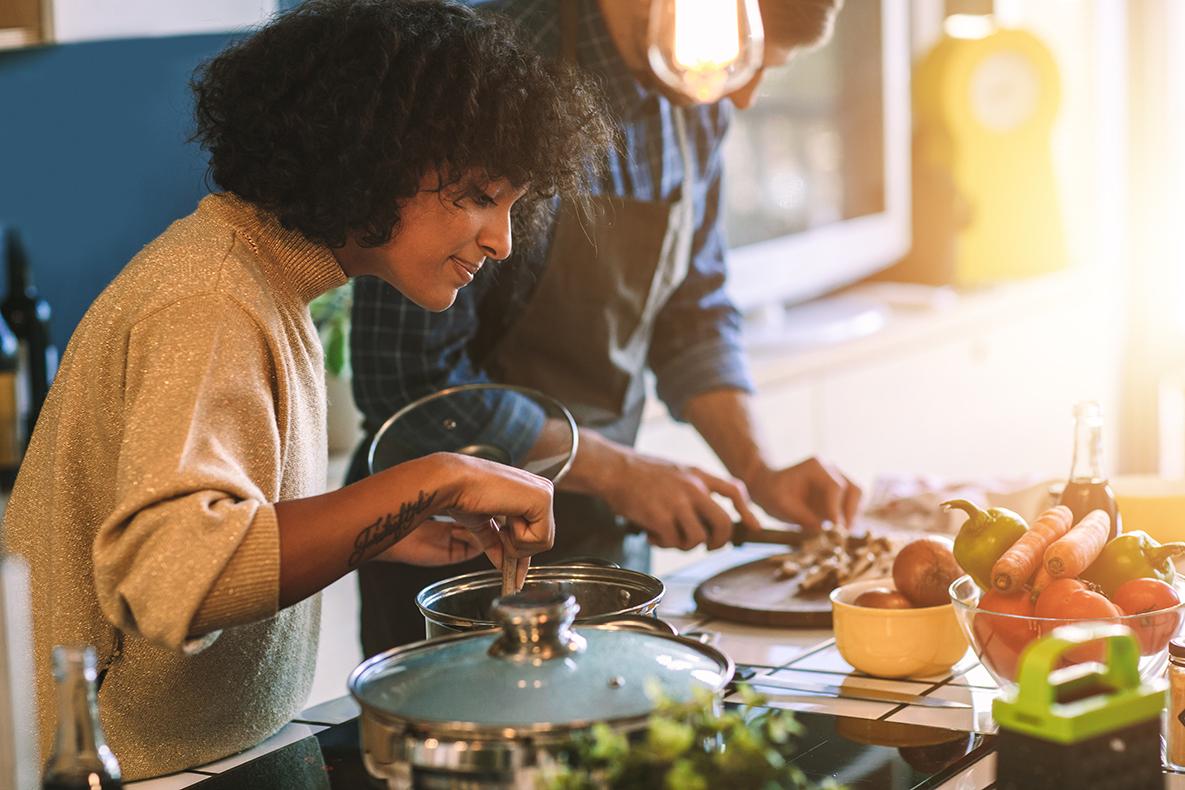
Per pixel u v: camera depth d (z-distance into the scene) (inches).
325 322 93.1
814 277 136.3
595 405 77.2
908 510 76.4
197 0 77.9
